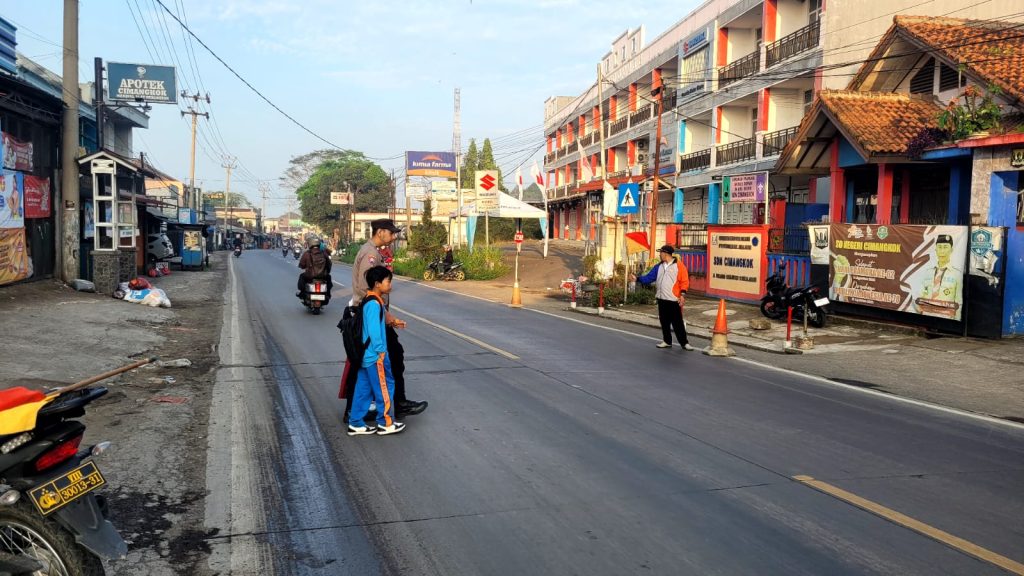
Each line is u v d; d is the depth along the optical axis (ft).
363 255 24.54
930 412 27.04
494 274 113.39
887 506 16.72
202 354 38.04
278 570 13.43
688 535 15.01
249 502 16.90
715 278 69.97
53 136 61.31
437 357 37.27
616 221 80.79
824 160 65.05
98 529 11.76
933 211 59.00
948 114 48.55
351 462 19.94
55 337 36.88
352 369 23.44
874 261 49.37
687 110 112.78
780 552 14.19
